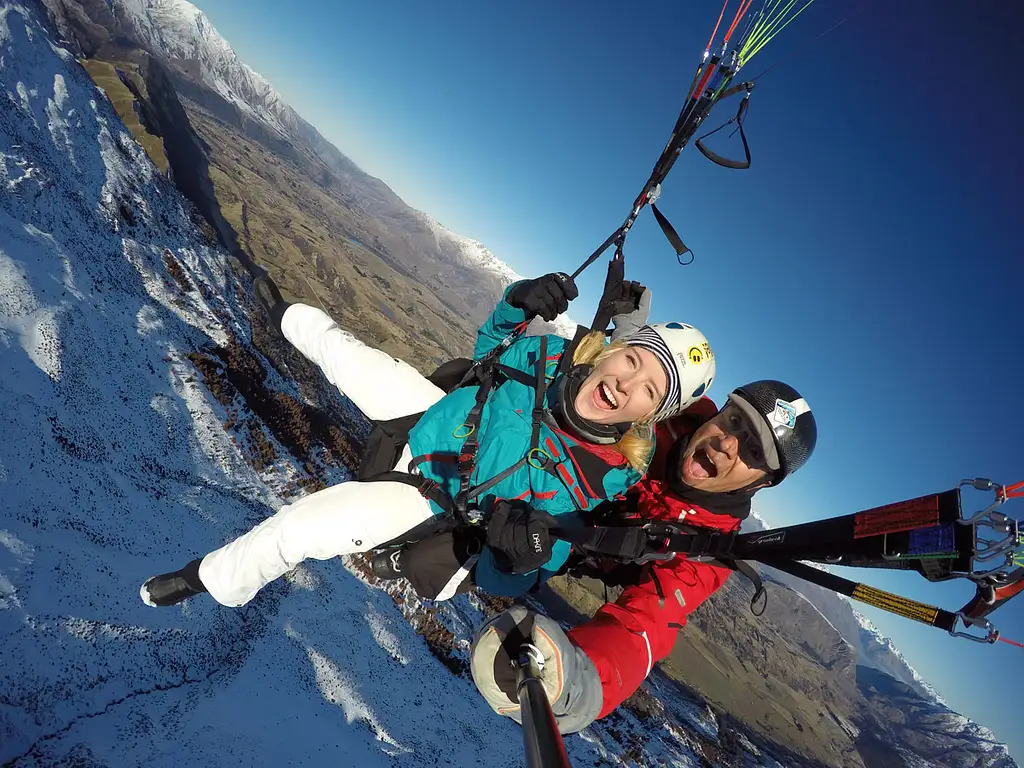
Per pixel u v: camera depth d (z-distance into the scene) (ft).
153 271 120.26
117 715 41.81
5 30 119.24
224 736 45.78
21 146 105.70
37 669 39.06
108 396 76.69
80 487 58.03
